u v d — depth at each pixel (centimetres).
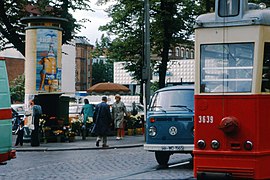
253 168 1025
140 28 3688
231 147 1046
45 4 3203
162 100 1548
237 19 1068
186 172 1427
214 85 1077
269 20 1062
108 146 2264
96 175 1388
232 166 1041
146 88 2638
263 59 1055
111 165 1617
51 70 2609
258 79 1045
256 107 1039
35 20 2605
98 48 4044
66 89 7750
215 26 1086
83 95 5319
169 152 1527
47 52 2600
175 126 1478
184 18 3566
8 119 1208
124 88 3897
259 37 1050
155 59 3772
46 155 1984
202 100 1083
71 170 1514
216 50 1084
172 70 5200
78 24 3394
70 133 2555
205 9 3456
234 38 1069
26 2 3356
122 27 3734
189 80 5197
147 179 1288
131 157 1850
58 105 2536
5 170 1537
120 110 2702
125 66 3847
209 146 1066
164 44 3647
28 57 2603
